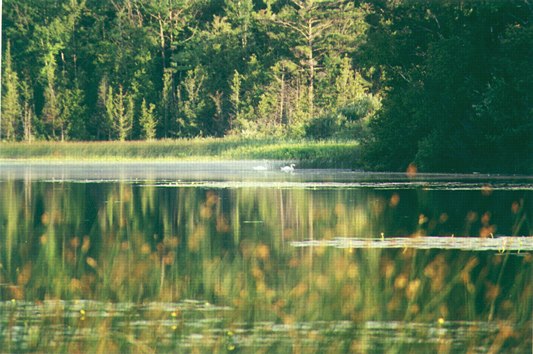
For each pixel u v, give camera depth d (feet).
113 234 113.50
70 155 467.52
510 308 65.51
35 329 59.00
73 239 107.96
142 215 136.98
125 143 460.55
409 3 293.43
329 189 190.80
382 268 82.43
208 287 73.31
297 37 528.22
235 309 64.23
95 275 79.61
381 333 57.88
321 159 342.23
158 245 101.81
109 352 54.13
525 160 266.36
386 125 291.79
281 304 64.80
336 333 57.21
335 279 74.23
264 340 56.18
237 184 214.90
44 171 314.35
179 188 198.80
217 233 114.01
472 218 129.70
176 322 61.31
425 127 284.00
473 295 69.46
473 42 274.98
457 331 58.85
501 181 220.23
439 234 112.16
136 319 62.49
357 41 509.76
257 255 92.22
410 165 277.44
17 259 90.02
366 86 518.78
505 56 269.64
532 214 134.92
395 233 112.98
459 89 270.46
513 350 54.90
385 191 182.19
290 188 195.62
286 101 518.78
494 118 260.62
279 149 390.01
